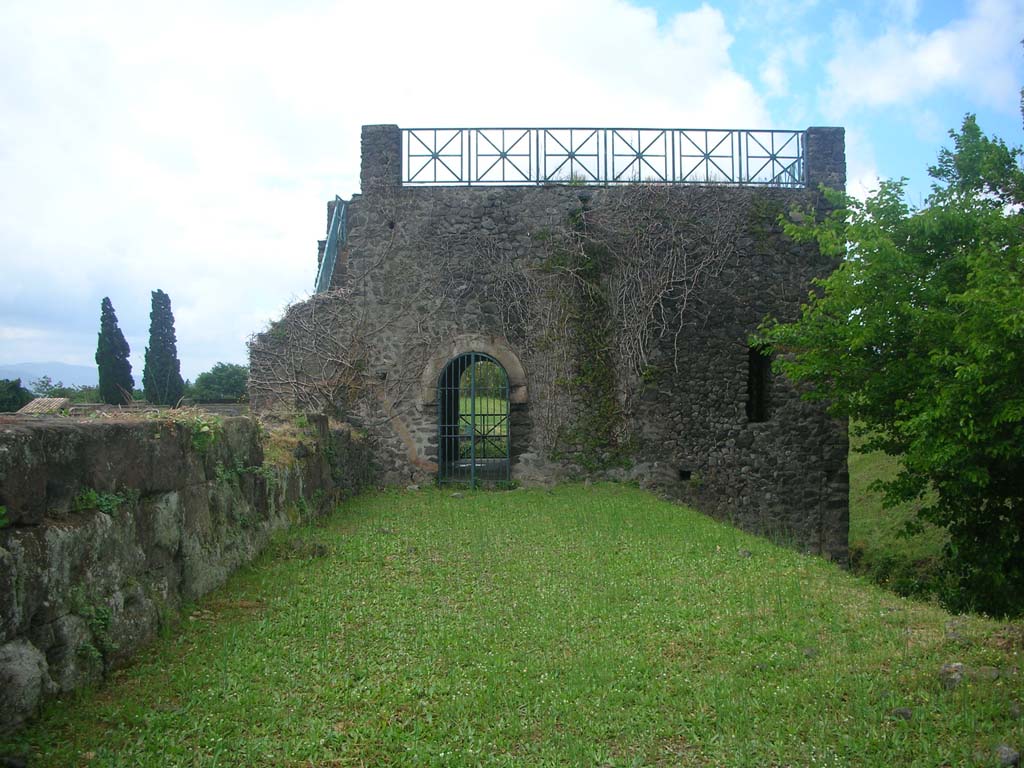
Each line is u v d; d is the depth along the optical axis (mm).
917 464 9750
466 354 13070
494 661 4598
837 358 10906
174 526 5160
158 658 4410
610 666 4523
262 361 13008
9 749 3143
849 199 10789
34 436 3627
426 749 3467
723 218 13250
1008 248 9875
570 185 13234
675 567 7102
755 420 13875
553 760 3412
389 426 13039
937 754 3377
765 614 5605
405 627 5246
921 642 4875
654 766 3404
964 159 11617
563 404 13109
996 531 10352
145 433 4781
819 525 13273
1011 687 3957
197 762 3295
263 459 7441
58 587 3697
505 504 10914
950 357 9031
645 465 13086
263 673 4320
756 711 3902
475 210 13195
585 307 13156
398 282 13141
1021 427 8789
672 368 13164
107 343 28062
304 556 7160
